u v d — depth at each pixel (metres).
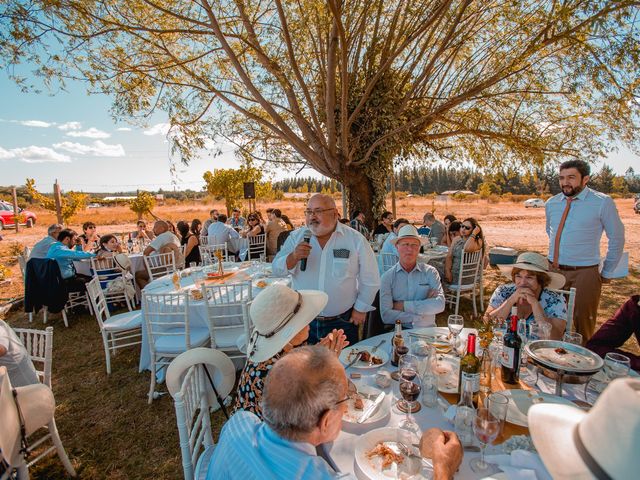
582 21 5.86
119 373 4.25
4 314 6.53
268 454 1.08
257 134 9.27
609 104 6.87
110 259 6.48
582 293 3.60
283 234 8.49
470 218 5.80
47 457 2.94
